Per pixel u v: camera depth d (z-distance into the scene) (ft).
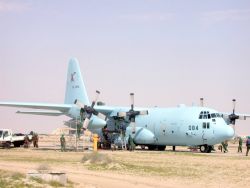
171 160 137.18
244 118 202.49
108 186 83.30
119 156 152.15
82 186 81.71
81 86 214.28
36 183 79.00
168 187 84.99
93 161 122.42
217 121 178.40
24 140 216.54
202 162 131.23
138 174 103.04
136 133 197.67
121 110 201.87
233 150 225.35
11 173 87.56
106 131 203.62
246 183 91.30
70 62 220.02
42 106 194.08
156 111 197.26
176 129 186.09
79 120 195.31
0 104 192.34
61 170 108.17
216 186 87.40
